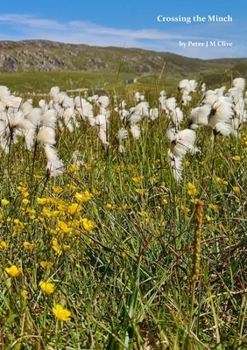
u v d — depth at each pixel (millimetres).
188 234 637
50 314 480
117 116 1459
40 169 948
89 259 604
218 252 597
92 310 493
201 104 945
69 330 451
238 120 1148
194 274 414
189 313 459
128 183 892
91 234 651
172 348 422
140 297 454
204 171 933
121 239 627
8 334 406
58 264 520
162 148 1048
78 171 905
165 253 571
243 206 717
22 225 575
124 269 529
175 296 516
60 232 532
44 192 769
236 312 524
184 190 769
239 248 609
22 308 441
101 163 1019
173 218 631
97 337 432
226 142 1166
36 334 426
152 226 639
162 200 747
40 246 579
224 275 593
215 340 468
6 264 532
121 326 436
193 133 764
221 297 540
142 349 421
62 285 512
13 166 894
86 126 1207
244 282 552
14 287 487
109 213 682
